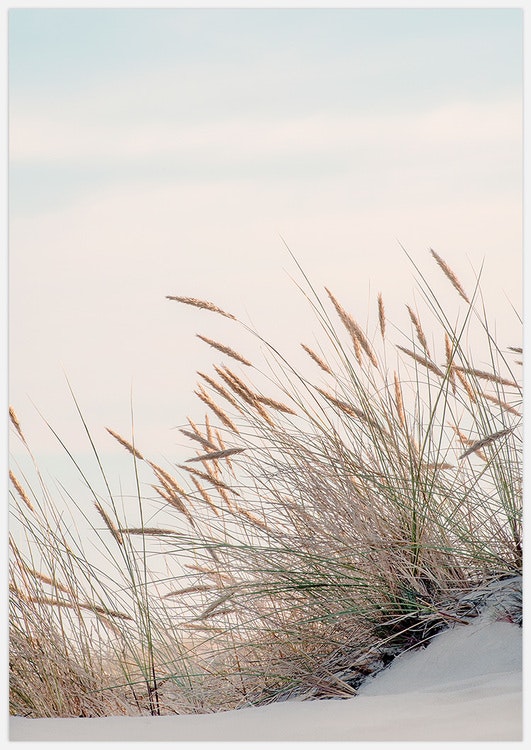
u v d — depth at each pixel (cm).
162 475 591
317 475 573
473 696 384
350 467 577
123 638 565
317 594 548
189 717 438
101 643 571
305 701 446
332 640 524
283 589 533
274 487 579
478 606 504
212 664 562
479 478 557
